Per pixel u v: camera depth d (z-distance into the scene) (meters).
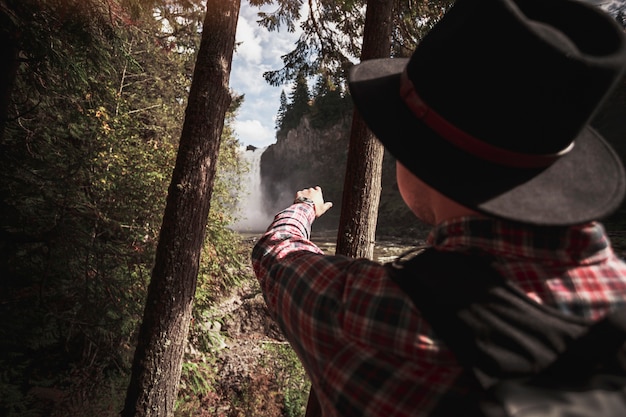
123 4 4.84
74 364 6.70
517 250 0.42
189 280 3.93
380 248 26.53
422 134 0.51
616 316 0.38
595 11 0.50
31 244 6.14
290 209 0.81
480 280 0.41
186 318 3.97
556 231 0.43
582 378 0.37
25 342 5.99
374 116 0.54
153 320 3.83
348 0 4.32
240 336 11.55
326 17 4.66
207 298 8.91
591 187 0.46
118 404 6.29
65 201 6.05
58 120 7.08
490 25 0.46
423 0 4.09
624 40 0.47
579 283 0.41
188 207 3.84
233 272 9.95
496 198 0.45
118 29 6.43
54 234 5.84
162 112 10.48
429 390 0.41
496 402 0.36
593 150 0.51
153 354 3.83
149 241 7.26
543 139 0.45
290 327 0.55
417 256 0.48
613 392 0.36
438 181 0.47
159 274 3.85
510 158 0.46
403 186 0.59
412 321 0.42
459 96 0.47
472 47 0.47
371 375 0.44
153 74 11.80
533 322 0.38
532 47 0.44
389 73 0.62
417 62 0.53
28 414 5.39
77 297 6.57
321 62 4.91
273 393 9.20
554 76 0.44
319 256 0.58
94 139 7.16
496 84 0.45
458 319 0.40
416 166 0.49
